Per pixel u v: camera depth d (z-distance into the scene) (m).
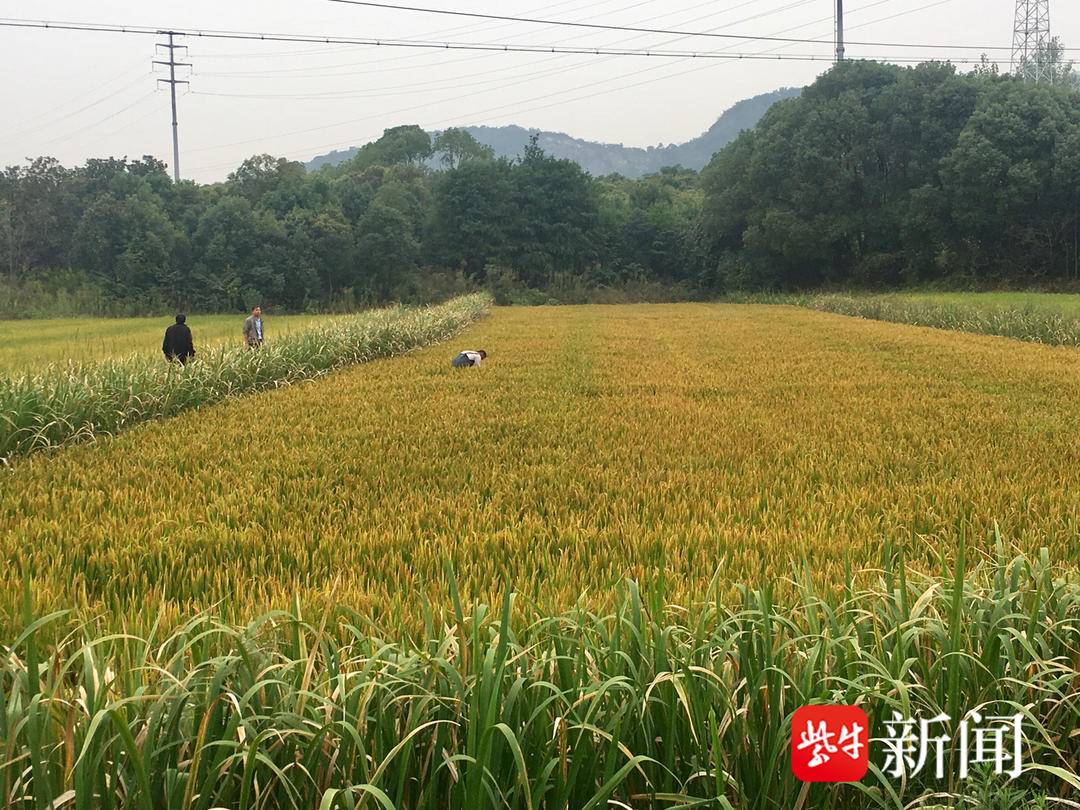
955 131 63.12
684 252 79.19
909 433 10.30
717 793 2.77
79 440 10.45
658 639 3.13
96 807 2.59
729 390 14.67
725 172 72.75
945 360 19.16
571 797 2.92
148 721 2.65
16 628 4.08
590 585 4.94
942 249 61.41
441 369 18.39
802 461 8.55
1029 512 6.46
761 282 70.88
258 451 9.41
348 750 2.81
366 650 3.23
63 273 62.38
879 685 3.10
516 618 3.86
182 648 3.07
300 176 78.62
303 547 5.75
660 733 3.08
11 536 5.99
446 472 8.33
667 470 8.41
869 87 67.81
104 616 4.30
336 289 69.38
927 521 6.27
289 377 16.58
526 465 8.62
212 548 5.79
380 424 11.27
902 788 3.07
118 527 6.38
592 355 21.50
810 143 66.00
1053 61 84.94
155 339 30.98
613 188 95.19
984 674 3.37
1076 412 11.74
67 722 2.62
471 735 2.68
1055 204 58.25
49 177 67.19
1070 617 3.70
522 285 74.56
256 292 63.56
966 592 3.74
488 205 76.31
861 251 68.12
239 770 2.80
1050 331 24.48
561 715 2.92
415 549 5.71
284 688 2.96
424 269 75.19
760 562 5.29
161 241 62.66
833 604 3.96
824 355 20.84
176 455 9.28
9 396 10.09
